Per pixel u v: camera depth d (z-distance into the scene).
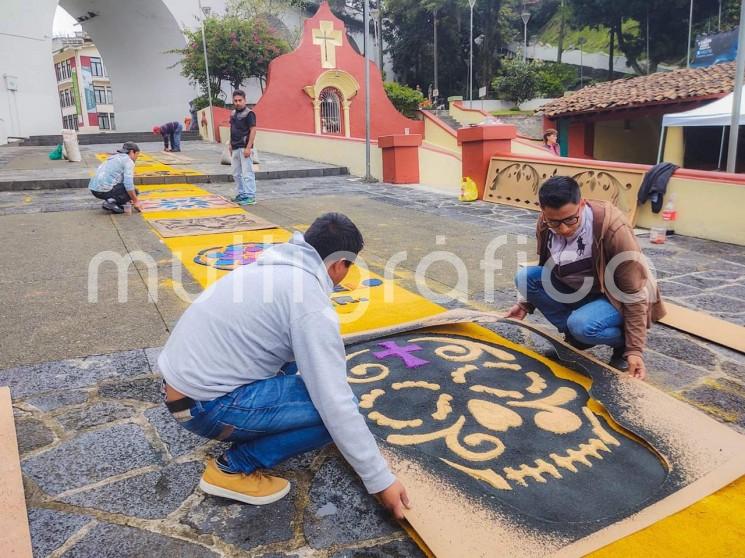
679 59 32.34
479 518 2.08
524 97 30.95
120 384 3.17
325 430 2.13
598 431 2.64
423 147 14.03
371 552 2.00
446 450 2.49
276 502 2.26
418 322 3.79
